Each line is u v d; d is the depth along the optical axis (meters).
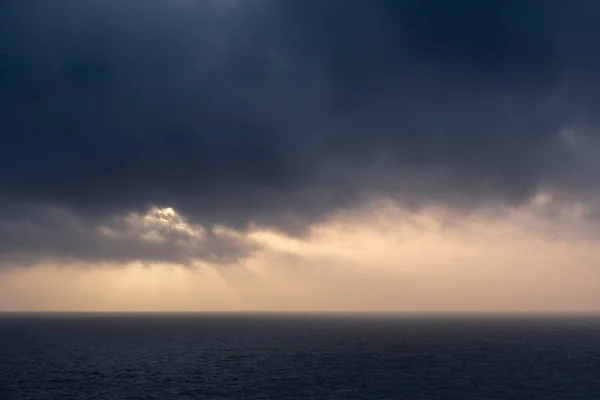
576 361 140.88
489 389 100.69
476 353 161.12
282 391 99.31
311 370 125.44
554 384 106.00
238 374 119.88
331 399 92.44
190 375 118.75
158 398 93.94
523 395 95.62
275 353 163.75
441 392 98.00
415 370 124.62
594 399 92.56
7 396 95.81
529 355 155.12
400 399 92.31
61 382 110.06
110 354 161.12
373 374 118.75
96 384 107.69
